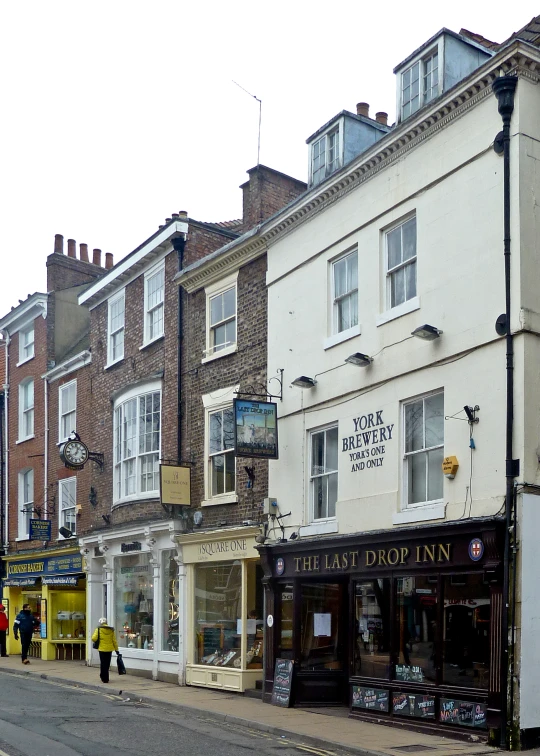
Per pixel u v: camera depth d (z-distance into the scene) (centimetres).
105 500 2372
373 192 1542
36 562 2769
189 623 1947
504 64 1278
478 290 1299
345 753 1146
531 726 1149
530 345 1224
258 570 1828
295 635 1605
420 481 1391
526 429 1202
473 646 1233
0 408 3133
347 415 1557
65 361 2686
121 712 1471
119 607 2266
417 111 1416
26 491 2947
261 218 2023
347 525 1514
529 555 1177
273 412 1688
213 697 1711
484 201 1309
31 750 1045
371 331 1514
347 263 1620
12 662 2494
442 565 1289
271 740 1254
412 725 1305
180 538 1966
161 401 2148
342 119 1712
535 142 1278
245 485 1825
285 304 1764
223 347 1970
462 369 1311
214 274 2000
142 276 2306
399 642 1377
